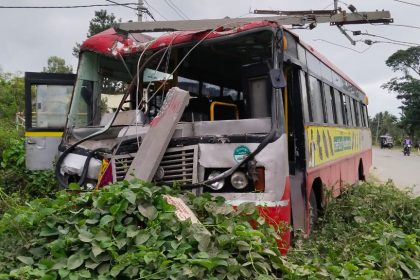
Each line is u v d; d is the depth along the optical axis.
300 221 6.34
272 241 4.39
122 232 3.92
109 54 6.29
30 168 8.45
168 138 5.26
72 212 4.18
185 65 6.39
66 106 8.52
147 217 4.03
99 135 5.85
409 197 8.12
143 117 5.77
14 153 9.79
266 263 4.05
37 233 4.15
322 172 7.76
